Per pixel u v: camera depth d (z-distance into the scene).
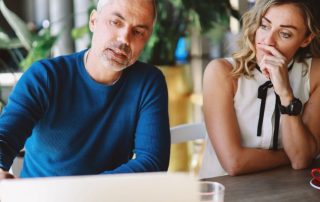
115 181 0.73
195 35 3.81
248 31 1.80
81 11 3.51
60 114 1.54
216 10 3.15
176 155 3.21
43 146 1.55
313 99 1.88
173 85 3.23
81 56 1.57
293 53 1.77
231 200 1.30
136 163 1.49
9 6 4.41
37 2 4.46
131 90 1.59
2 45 3.19
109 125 1.58
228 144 1.73
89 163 1.57
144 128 1.58
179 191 0.74
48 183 0.73
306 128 1.78
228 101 1.81
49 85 1.52
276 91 1.76
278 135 1.81
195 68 3.98
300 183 1.46
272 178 1.53
